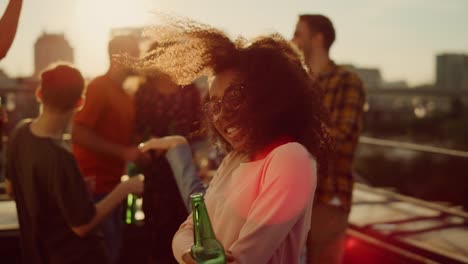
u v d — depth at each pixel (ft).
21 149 8.30
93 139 10.96
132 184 8.75
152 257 7.94
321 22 10.89
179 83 5.21
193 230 5.08
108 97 11.08
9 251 13.10
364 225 14.53
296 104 4.88
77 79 8.23
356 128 10.71
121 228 11.34
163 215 7.81
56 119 8.21
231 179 5.11
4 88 20.97
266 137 4.86
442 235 13.67
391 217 15.51
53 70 8.21
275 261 4.62
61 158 8.12
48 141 8.15
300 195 4.50
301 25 10.98
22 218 8.50
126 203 10.44
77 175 8.24
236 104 4.82
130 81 11.07
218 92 4.95
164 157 7.82
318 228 10.77
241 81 4.83
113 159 11.51
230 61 4.94
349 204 10.80
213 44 4.96
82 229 8.27
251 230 4.48
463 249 12.43
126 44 10.42
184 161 7.48
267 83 4.80
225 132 5.03
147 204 7.89
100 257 8.71
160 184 7.79
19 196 8.46
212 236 4.63
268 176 4.64
